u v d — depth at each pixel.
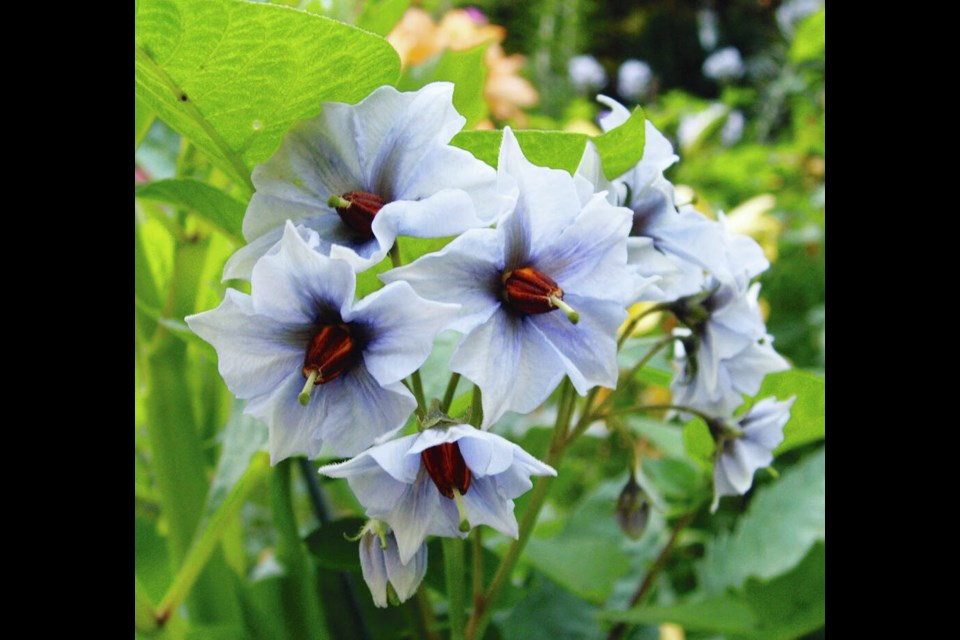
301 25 0.17
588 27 1.43
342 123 0.17
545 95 1.11
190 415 0.24
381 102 0.17
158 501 0.27
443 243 0.20
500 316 0.17
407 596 0.17
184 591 0.22
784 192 0.78
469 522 0.17
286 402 0.17
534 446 0.27
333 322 0.17
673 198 0.20
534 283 0.17
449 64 0.24
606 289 0.17
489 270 0.17
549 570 0.24
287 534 0.23
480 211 0.17
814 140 0.83
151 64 0.17
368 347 0.16
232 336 0.16
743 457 0.22
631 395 0.49
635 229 0.20
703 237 0.20
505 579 0.20
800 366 0.49
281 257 0.16
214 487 0.23
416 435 0.16
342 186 0.17
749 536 0.28
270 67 0.17
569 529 0.31
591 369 0.17
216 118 0.18
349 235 0.17
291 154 0.17
